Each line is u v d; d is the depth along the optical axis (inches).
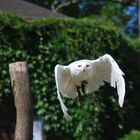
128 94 549.0
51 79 469.7
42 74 469.1
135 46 574.2
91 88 235.9
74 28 477.4
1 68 460.8
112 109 506.0
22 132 287.0
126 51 546.6
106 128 505.0
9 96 478.0
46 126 470.9
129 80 550.9
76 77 229.5
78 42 474.6
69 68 228.1
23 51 465.4
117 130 510.0
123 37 542.6
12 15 467.2
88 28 481.7
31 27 467.2
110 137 507.2
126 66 545.3
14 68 289.0
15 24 463.5
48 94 470.3
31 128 289.7
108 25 496.4
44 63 469.7
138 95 561.3
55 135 515.5
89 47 478.3
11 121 606.2
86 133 476.4
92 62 229.8
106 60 230.1
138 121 550.9
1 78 462.6
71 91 234.5
